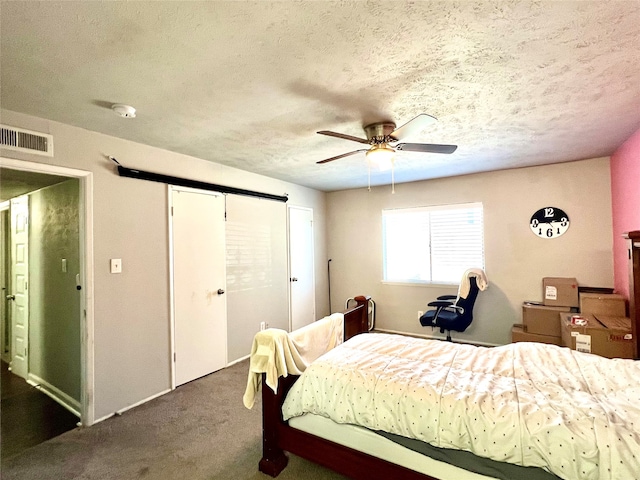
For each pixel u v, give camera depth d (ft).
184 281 10.87
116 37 4.75
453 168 13.37
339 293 18.39
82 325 8.49
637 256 6.49
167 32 4.66
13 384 11.35
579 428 4.23
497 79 6.24
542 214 13.03
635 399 4.78
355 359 6.64
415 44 5.09
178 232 10.73
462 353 7.02
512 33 4.84
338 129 8.75
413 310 16.08
